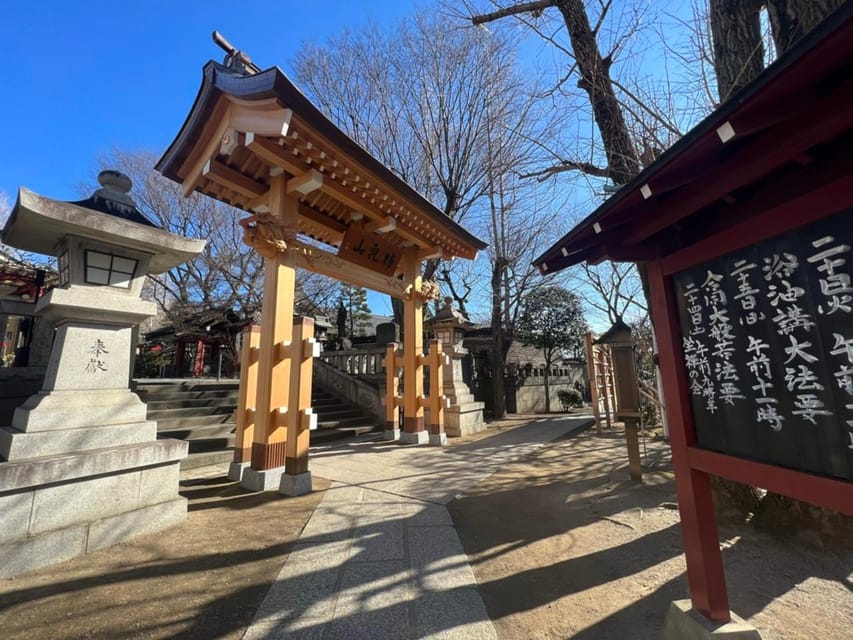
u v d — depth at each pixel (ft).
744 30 13.43
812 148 5.27
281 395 16.97
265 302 17.87
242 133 16.37
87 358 11.72
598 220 7.27
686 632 6.53
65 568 9.47
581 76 18.15
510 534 11.63
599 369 35.99
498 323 47.16
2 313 26.16
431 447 25.64
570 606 8.01
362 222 24.03
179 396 27.32
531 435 30.66
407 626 7.37
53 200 10.75
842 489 4.78
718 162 6.02
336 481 17.48
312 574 9.27
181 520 12.44
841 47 4.00
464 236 27.32
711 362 6.79
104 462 10.73
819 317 5.17
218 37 17.58
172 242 13.03
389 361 28.86
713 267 6.78
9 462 9.45
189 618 7.60
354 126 41.52
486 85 40.09
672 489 15.23
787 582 8.66
